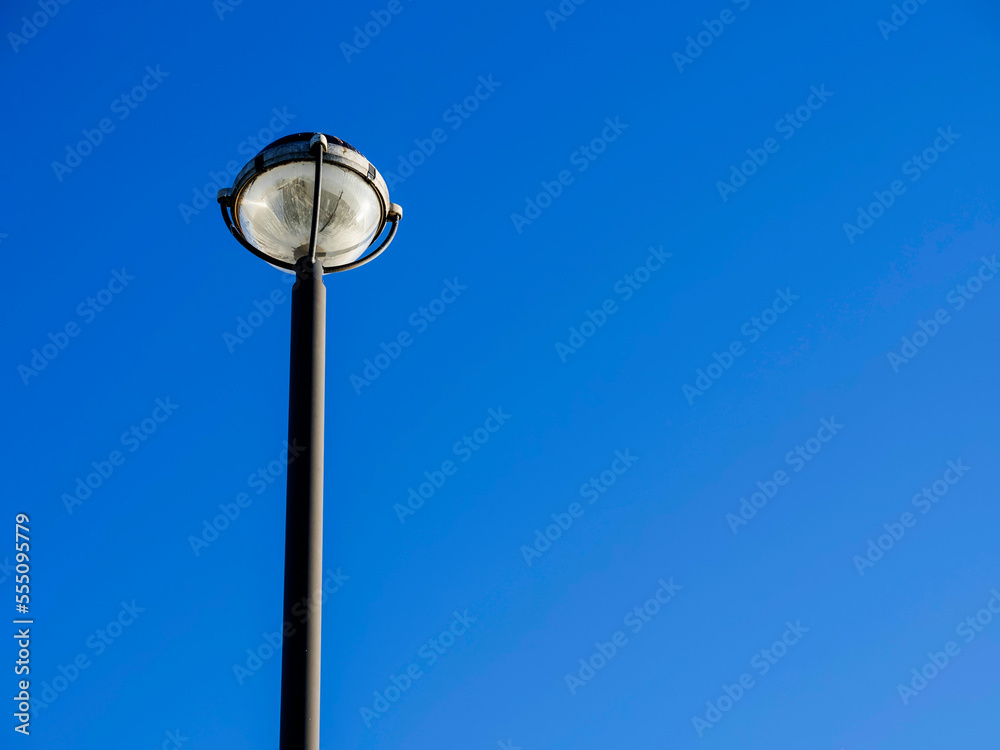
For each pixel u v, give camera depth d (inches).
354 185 244.1
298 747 185.0
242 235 251.1
